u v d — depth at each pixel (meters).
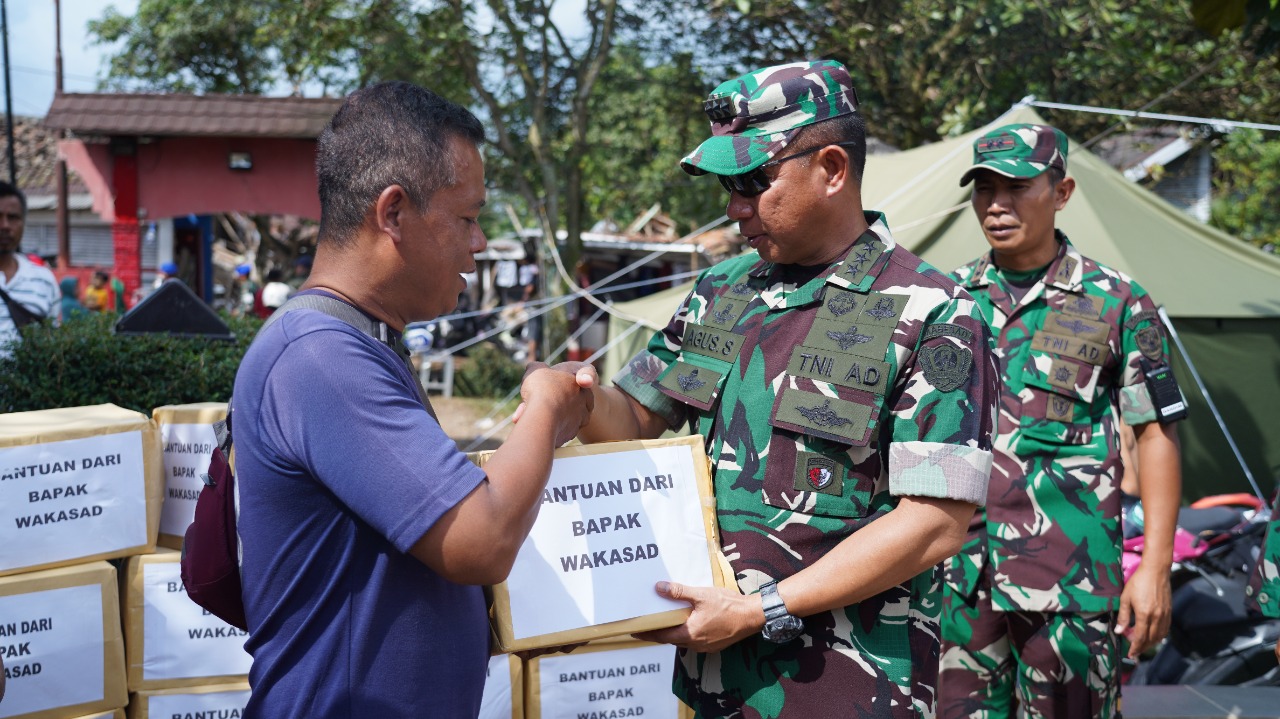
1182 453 5.21
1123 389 2.82
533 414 1.57
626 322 8.80
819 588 1.65
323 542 1.45
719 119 1.82
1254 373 5.14
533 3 12.35
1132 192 6.03
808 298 1.82
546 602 1.66
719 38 12.75
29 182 21.34
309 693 1.45
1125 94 11.26
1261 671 3.76
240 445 1.47
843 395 1.72
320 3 11.87
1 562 2.17
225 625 2.38
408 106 1.50
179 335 3.60
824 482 1.73
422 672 1.48
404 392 1.46
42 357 3.36
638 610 1.68
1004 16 10.12
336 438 1.39
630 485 1.74
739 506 1.80
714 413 1.88
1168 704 3.50
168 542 2.42
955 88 11.31
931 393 1.67
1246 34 4.33
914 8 10.74
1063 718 2.78
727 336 1.90
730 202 1.83
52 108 12.34
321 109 12.74
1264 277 5.45
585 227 15.88
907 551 1.64
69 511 2.24
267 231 19.64
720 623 1.66
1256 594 2.58
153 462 2.35
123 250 12.77
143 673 2.35
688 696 1.90
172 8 19.44
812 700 1.73
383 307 1.54
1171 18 10.71
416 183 1.48
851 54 11.48
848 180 1.79
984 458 1.66
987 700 2.89
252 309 14.66
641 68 13.45
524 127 14.02
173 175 12.75
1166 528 2.77
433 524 1.37
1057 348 2.80
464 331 16.92
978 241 5.39
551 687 2.64
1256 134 11.19
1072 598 2.71
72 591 2.22
